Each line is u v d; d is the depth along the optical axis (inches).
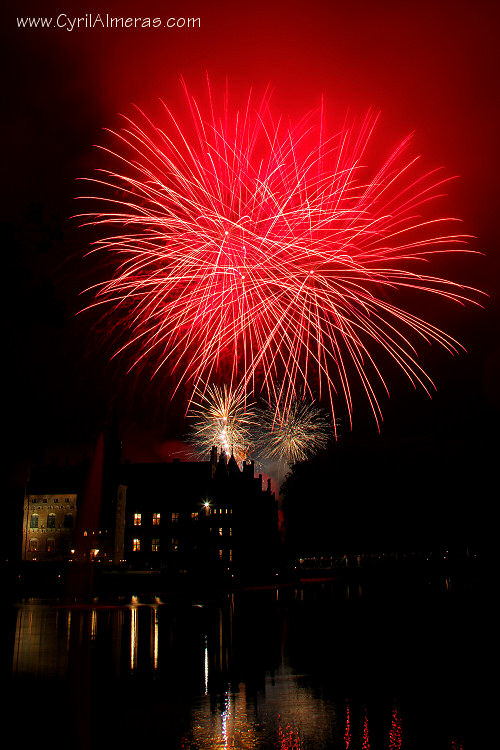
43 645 1250.6
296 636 1417.3
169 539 4005.9
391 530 4655.5
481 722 716.7
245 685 908.0
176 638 1369.3
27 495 4023.1
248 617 1814.7
